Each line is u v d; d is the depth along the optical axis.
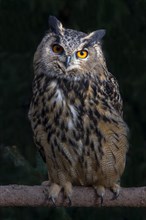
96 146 16.17
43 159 16.72
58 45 16.16
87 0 20.94
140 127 20.94
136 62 20.94
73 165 16.27
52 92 16.08
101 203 16.02
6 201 15.61
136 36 20.97
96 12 20.84
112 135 16.23
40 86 16.23
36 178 18.72
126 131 16.52
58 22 16.42
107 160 16.30
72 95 16.05
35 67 16.42
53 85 16.11
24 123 21.22
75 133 16.03
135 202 15.84
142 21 21.02
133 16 20.97
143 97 21.06
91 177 16.42
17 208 20.25
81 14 20.95
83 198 16.06
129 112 21.02
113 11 20.78
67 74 16.06
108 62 20.94
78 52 16.12
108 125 16.17
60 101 16.02
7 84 21.41
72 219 20.16
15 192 15.61
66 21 21.45
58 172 16.36
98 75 16.25
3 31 21.23
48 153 16.34
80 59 16.11
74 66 16.05
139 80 20.98
